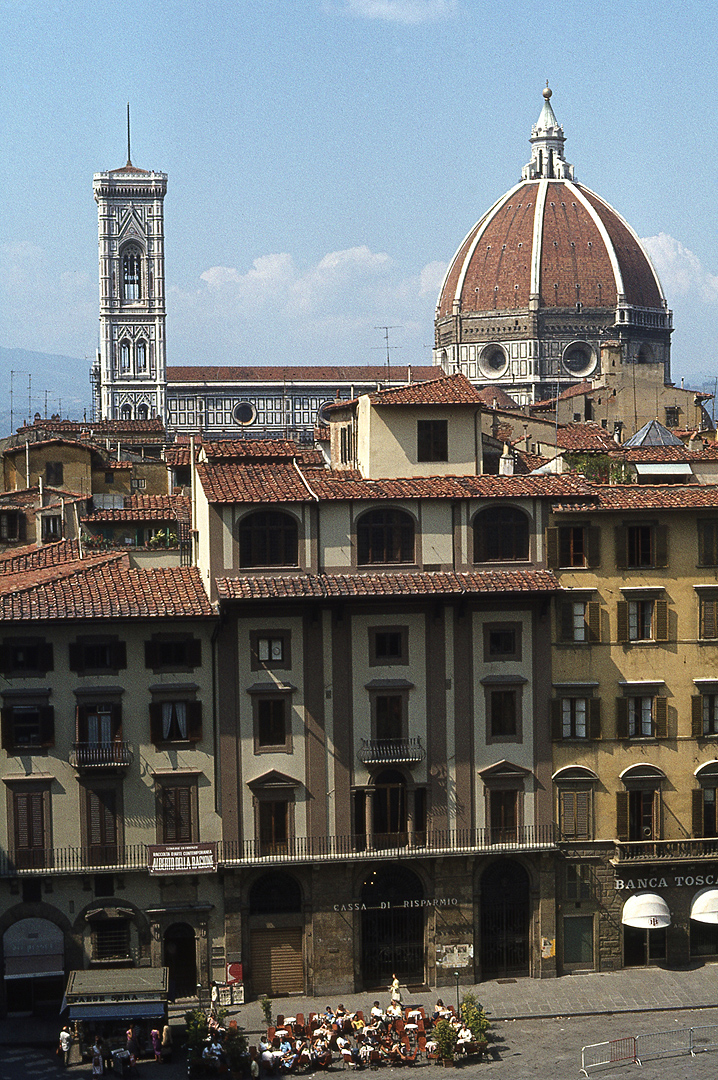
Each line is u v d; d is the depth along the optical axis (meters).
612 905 120.12
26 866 110.75
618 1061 100.12
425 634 116.56
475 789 117.44
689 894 121.31
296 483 118.56
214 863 112.69
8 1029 109.31
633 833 120.25
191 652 113.12
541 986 117.12
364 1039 104.00
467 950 117.44
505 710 118.00
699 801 120.25
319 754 115.00
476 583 115.75
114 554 133.00
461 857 116.56
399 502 117.00
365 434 130.00
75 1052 104.38
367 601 114.88
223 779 113.44
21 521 163.38
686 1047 102.81
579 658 119.12
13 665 111.00
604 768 119.44
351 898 115.62
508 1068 100.25
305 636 114.56
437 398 129.62
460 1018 105.56
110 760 111.12
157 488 196.12
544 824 118.44
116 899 112.62
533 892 118.69
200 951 114.06
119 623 111.62
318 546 115.88
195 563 129.75
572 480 123.38
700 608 120.44
